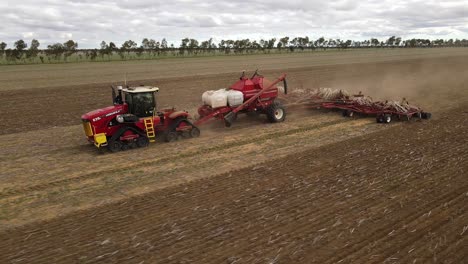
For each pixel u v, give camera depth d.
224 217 7.68
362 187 8.98
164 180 10.01
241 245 6.62
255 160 11.41
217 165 11.07
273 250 6.43
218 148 12.84
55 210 8.41
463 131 13.80
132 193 9.21
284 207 8.04
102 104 23.14
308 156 11.57
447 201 8.09
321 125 15.74
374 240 6.64
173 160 11.70
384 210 7.75
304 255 6.26
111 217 7.92
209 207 8.18
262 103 16.25
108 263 6.25
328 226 7.17
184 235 7.02
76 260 6.36
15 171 11.15
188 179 10.00
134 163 11.52
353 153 11.69
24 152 13.13
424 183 9.10
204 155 12.10
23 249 6.76
